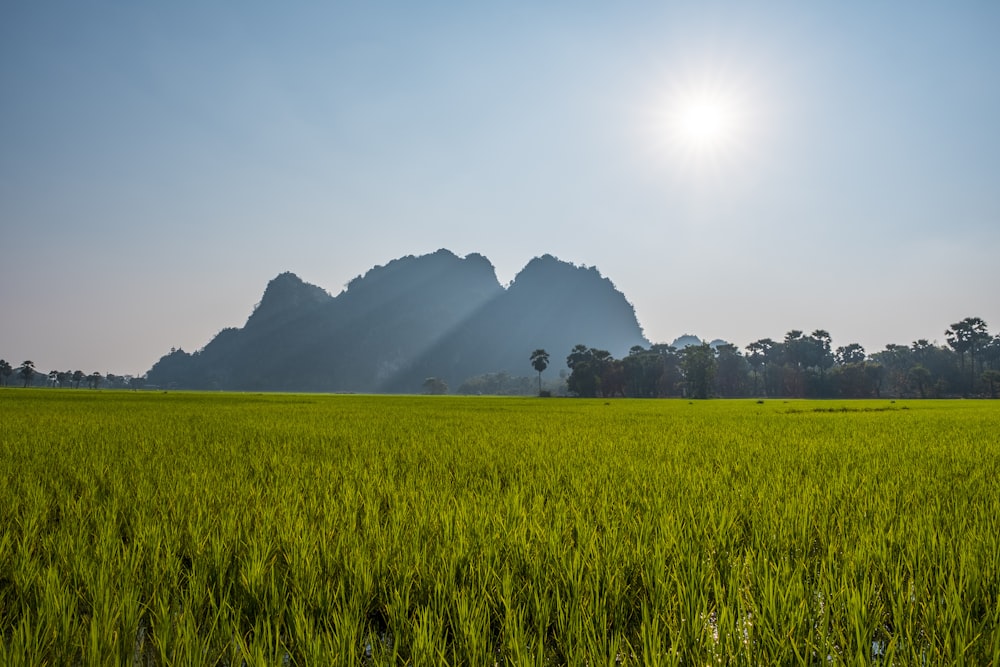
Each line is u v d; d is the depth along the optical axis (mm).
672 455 8859
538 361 128125
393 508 5008
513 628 2590
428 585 3199
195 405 30594
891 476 6793
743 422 18250
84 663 2492
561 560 3412
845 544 3797
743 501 5199
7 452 8938
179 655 2449
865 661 2303
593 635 2656
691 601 2883
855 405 44062
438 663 2400
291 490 5707
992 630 2527
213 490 5789
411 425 15758
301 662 2527
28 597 3143
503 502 5098
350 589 3205
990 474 7020
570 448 9883
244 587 3197
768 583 2973
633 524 4262
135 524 4387
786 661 2367
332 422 16844
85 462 7727
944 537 3779
